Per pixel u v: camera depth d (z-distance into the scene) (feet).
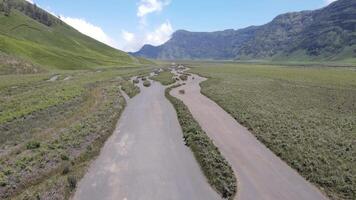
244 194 70.28
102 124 118.42
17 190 69.26
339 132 116.06
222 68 570.05
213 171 79.30
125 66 583.99
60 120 129.90
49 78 287.07
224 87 248.52
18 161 80.28
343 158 88.94
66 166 79.82
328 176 77.82
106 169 82.64
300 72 458.91
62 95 182.50
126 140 106.93
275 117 138.51
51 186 69.51
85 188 72.02
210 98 197.98
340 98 202.18
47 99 169.99
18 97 176.35
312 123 129.29
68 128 110.01
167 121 134.31
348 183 73.97
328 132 115.14
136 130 119.55
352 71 495.41
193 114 149.38
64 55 505.25
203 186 73.82
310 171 81.05
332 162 85.46
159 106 168.66
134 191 71.00
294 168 84.48
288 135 108.68
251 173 81.20
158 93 219.82
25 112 137.39
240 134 115.44
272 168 84.53
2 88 210.79
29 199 64.08
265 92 224.33
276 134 110.22
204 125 128.16
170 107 166.40
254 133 114.93
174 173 80.64
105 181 75.72
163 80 305.94
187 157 91.66
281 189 72.90
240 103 172.76
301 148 95.35
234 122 133.80
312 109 163.32
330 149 95.66
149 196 68.95
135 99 191.31
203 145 97.35
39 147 92.68
